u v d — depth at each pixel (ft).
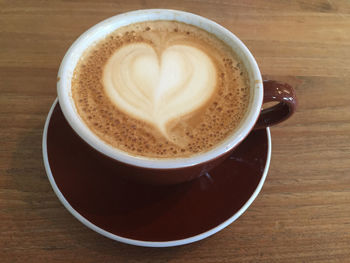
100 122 0.56
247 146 0.59
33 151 0.58
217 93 0.60
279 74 0.72
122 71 0.62
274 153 0.62
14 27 0.73
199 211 0.52
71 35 0.73
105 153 0.46
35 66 0.68
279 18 0.82
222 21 0.80
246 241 0.53
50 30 0.73
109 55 0.63
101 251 0.51
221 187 0.55
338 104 0.69
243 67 0.62
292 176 0.60
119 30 0.66
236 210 0.52
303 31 0.80
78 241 0.51
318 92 0.70
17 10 0.75
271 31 0.79
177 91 0.60
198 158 0.47
